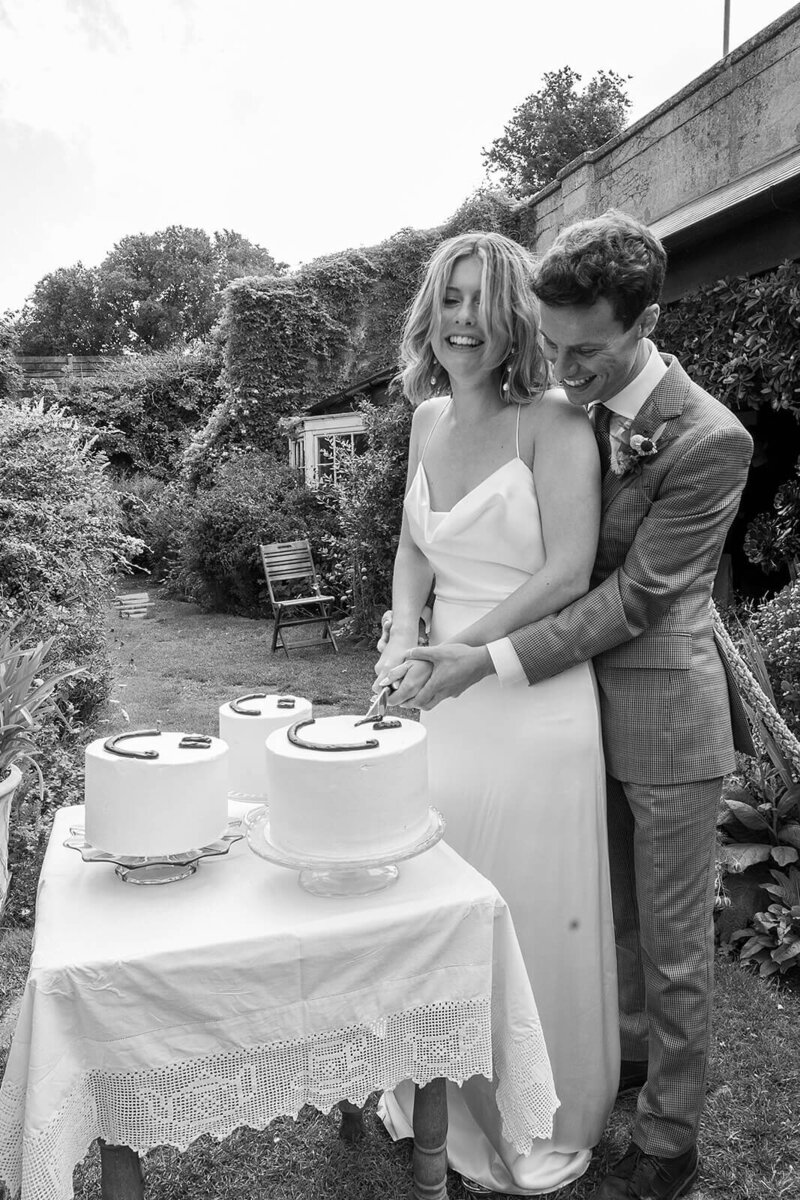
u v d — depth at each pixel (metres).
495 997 1.36
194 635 9.77
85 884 1.33
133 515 14.56
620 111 24.89
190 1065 1.17
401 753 1.26
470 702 1.70
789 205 4.48
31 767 3.41
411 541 1.93
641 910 1.67
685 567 1.58
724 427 1.54
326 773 1.22
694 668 1.63
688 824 1.61
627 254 1.41
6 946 2.78
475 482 1.70
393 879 1.34
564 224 9.83
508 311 1.56
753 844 2.85
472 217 13.15
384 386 11.93
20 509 4.03
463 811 1.72
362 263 14.26
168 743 1.37
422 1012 1.28
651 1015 1.66
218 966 1.15
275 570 9.46
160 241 44.72
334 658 8.27
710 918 1.66
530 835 1.67
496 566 1.70
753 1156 1.83
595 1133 1.77
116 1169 1.22
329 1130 1.92
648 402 1.58
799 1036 2.24
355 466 9.02
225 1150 1.86
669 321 5.35
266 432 14.15
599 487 1.63
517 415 1.66
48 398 16.86
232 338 14.08
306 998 1.21
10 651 3.03
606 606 1.56
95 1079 1.15
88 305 43.44
